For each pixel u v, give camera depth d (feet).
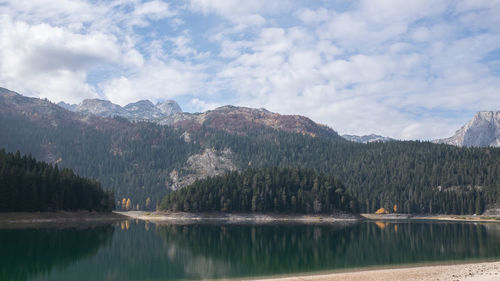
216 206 637.30
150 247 271.90
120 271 183.62
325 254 244.01
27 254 219.20
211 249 267.80
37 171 475.72
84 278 166.50
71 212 490.08
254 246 285.64
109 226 453.58
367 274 169.27
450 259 220.02
